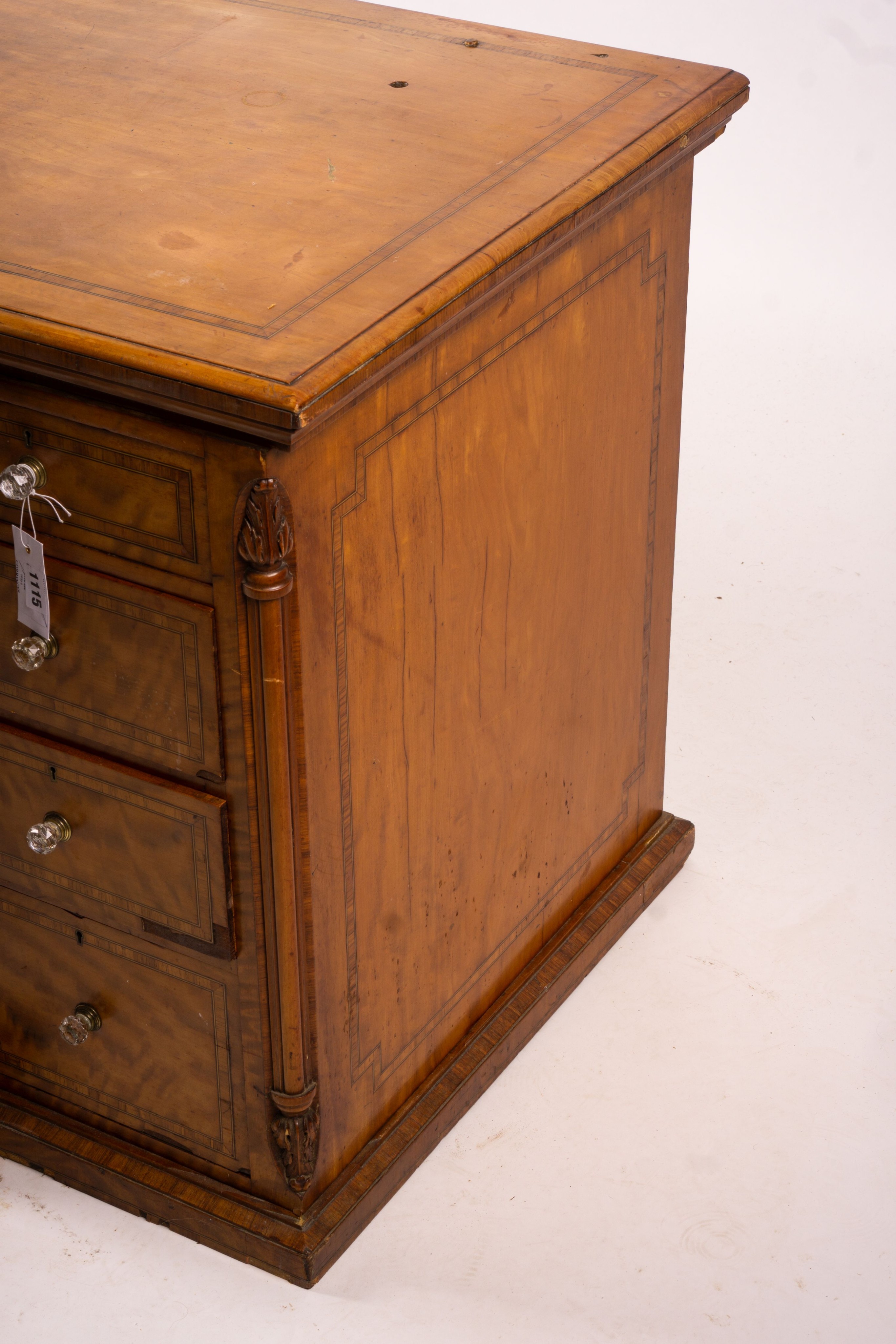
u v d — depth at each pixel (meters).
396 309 1.55
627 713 2.38
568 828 2.30
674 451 2.28
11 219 1.71
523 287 1.78
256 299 1.57
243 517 1.51
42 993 2.02
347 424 1.58
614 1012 2.33
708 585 3.23
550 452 1.96
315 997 1.82
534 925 2.29
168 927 1.82
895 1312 1.92
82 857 1.85
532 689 2.09
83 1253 2.01
